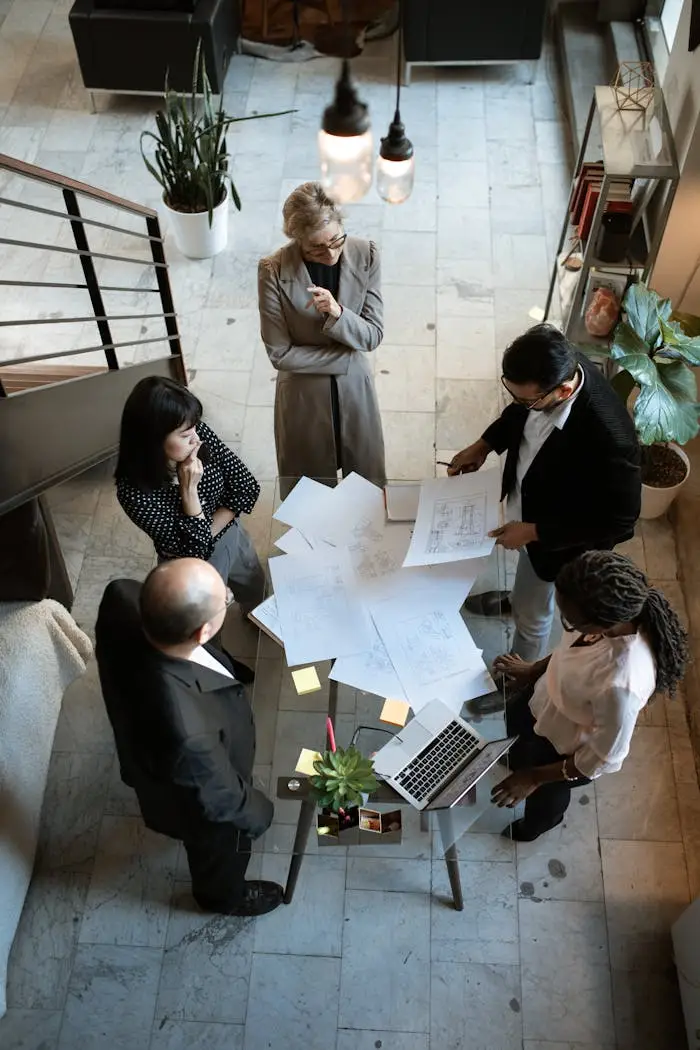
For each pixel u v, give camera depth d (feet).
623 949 9.34
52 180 8.84
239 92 18.11
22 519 9.29
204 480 9.14
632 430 7.91
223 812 7.18
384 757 7.88
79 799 10.36
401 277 15.31
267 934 9.47
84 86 17.88
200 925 9.54
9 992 9.20
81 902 9.70
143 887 9.79
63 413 9.73
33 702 9.60
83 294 15.25
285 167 16.89
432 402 13.85
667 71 12.27
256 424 13.65
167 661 6.89
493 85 18.20
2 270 15.53
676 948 8.97
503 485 9.50
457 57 17.62
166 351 14.55
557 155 17.01
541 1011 9.01
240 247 15.83
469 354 14.38
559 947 9.36
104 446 10.92
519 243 15.74
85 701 11.08
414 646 8.45
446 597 8.71
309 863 9.84
